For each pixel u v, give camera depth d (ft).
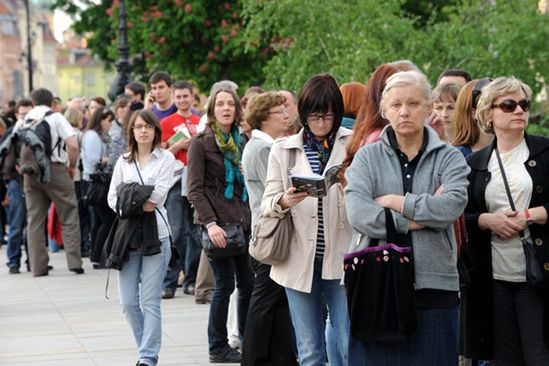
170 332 76.64
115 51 222.48
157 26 192.95
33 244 109.50
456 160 42.65
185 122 90.22
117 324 81.15
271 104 58.75
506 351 46.93
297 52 132.98
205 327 78.18
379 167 43.24
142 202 61.62
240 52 185.06
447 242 42.45
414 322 41.70
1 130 135.85
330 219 49.37
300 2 130.41
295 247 50.06
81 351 71.67
